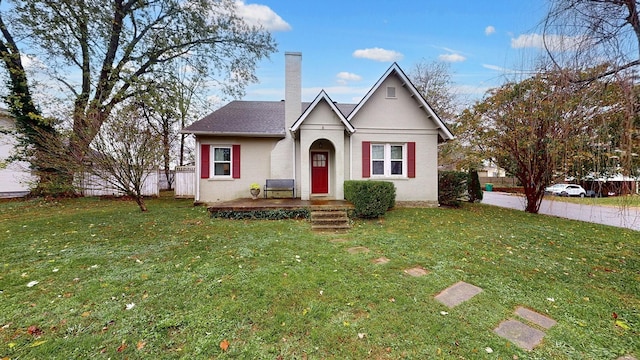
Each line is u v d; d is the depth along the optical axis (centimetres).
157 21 1385
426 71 2522
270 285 394
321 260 498
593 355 268
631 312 341
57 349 263
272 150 1162
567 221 962
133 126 896
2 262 476
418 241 629
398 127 1122
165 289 381
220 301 349
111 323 304
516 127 960
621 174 438
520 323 317
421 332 296
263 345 273
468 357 262
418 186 1130
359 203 858
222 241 611
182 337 282
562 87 468
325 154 1189
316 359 256
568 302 364
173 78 1441
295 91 1145
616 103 407
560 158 597
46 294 364
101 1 1193
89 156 872
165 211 970
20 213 938
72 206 1102
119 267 457
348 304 347
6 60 1166
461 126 1226
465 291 390
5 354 256
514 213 1104
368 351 267
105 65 1335
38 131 1078
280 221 825
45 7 1143
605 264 509
